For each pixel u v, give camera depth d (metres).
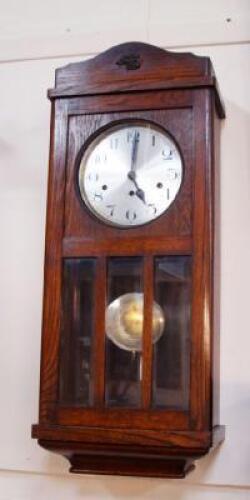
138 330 1.04
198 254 1.02
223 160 1.18
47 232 1.08
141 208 1.07
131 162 1.09
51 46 1.29
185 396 1.00
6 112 1.29
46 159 1.26
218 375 1.11
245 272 1.14
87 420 1.02
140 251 1.04
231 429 1.11
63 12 1.30
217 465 1.11
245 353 1.12
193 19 1.24
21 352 1.22
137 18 1.27
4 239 1.25
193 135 1.05
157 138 1.08
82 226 1.07
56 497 1.17
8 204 1.26
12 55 1.31
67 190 1.09
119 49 1.10
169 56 1.08
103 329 1.04
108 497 1.15
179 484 1.13
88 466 1.07
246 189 1.17
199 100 1.06
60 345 1.05
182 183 1.04
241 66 1.20
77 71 1.12
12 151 1.28
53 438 1.02
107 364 1.04
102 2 1.29
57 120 1.11
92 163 1.10
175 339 1.02
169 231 1.04
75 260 1.07
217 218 1.11
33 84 1.29
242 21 1.22
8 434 1.20
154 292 1.03
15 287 1.24
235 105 1.19
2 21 1.32
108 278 1.05
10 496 1.19
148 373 1.01
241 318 1.13
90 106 1.10
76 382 1.04
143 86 1.08
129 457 1.04
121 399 1.02
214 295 1.05
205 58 1.07
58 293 1.06
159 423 1.00
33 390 1.20
